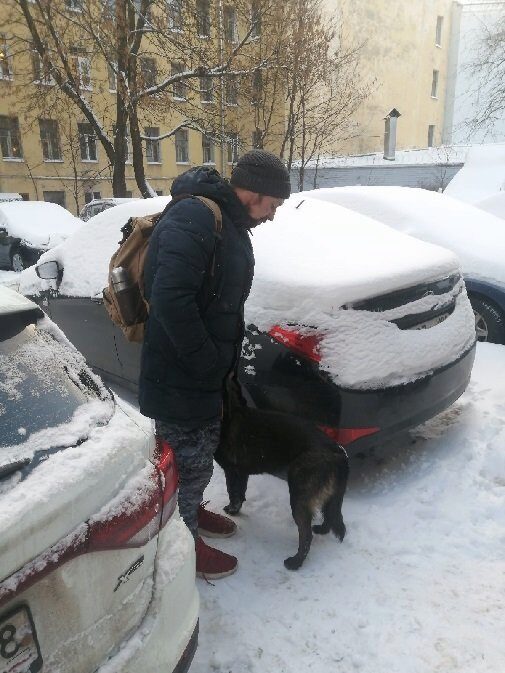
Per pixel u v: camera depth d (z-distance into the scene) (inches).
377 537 103.3
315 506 93.2
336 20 957.2
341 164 943.0
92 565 46.1
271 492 118.2
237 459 100.2
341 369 101.5
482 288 201.5
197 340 74.7
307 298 104.0
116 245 153.3
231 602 87.5
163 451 59.8
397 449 133.9
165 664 53.3
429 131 1509.6
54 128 1032.8
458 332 125.5
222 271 77.4
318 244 123.0
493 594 89.1
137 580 51.6
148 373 82.4
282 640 80.5
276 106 708.0
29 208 523.8
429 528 105.3
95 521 45.8
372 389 103.3
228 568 93.0
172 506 57.7
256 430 97.7
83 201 1096.8
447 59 1514.5
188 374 80.5
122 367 149.6
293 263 113.0
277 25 608.1
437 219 224.8
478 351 190.4
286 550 100.3
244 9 597.0
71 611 44.6
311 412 104.2
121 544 48.2
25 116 844.6
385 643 80.0
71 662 45.2
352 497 115.9
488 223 234.5
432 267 120.8
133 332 87.7
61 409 51.9
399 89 1318.9
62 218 525.7
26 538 40.6
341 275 107.5
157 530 53.7
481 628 82.6
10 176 1003.3
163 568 55.5
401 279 111.1
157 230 76.6
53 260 166.4
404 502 113.0
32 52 673.6
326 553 99.3
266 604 87.3
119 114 660.1
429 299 117.0
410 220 223.8
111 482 48.1
